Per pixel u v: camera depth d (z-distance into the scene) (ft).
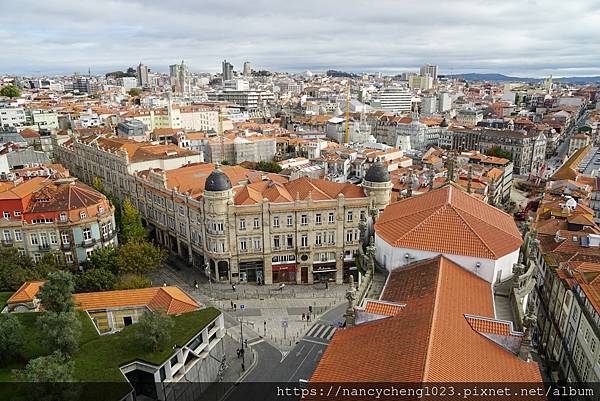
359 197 367.86
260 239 362.94
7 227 331.36
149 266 335.47
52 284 227.61
